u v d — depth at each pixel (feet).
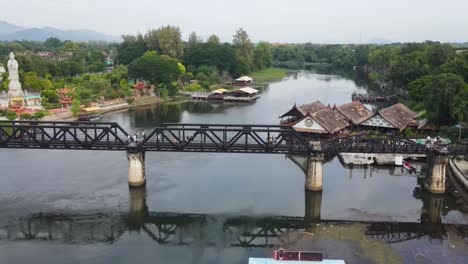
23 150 286.05
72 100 428.97
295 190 213.05
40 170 241.14
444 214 184.65
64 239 162.30
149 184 218.79
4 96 456.86
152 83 559.38
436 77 319.68
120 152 282.36
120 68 652.07
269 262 132.57
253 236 165.17
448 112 307.17
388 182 226.38
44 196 201.87
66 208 189.37
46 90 451.94
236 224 176.35
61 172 237.45
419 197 204.74
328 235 163.94
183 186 217.36
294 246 155.53
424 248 152.56
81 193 205.87
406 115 340.59
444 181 204.74
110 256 150.10
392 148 209.36
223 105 496.23
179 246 158.20
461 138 268.41
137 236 166.30
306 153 204.74
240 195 205.98
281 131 200.13
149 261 146.41
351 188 216.54
